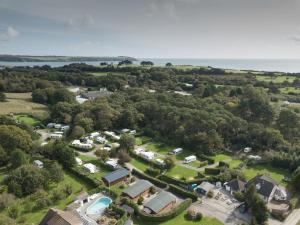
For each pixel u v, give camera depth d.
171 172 93.31
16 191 71.12
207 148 109.00
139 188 77.19
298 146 107.69
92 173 89.44
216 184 84.50
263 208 65.38
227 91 176.25
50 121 138.75
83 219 62.88
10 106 164.25
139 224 64.81
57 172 79.69
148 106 139.12
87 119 126.75
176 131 117.62
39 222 62.62
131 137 106.19
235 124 119.62
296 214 71.25
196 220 66.88
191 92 195.12
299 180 80.06
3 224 52.88
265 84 191.62
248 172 95.69
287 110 126.12
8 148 90.50
